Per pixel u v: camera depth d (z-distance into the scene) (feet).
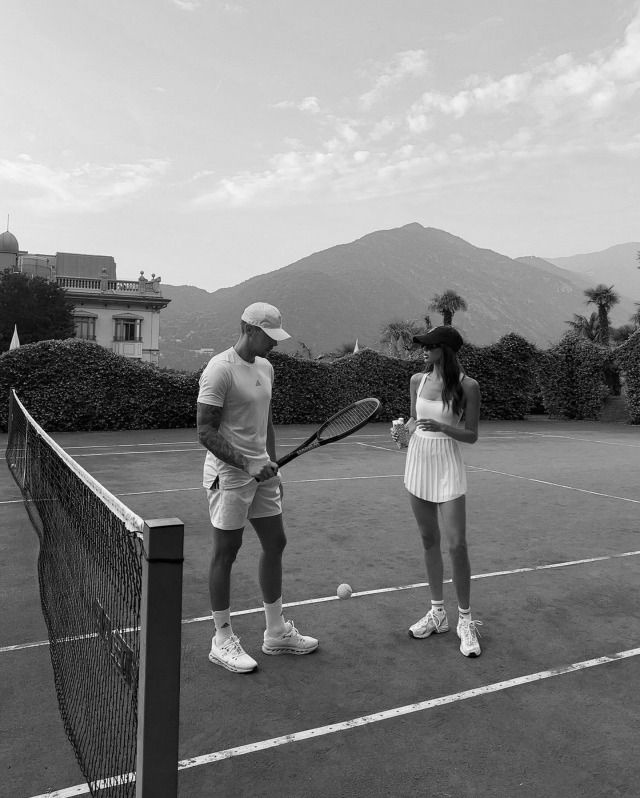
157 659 5.24
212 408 10.68
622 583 16.55
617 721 9.91
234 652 11.49
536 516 24.27
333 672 11.45
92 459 38.88
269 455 12.25
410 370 73.05
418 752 8.98
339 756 8.86
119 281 161.38
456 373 12.28
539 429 65.51
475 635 12.43
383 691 10.75
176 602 5.26
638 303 150.41
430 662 11.91
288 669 11.55
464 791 8.12
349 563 17.99
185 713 9.95
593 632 13.39
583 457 42.47
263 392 11.31
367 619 14.01
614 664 11.90
